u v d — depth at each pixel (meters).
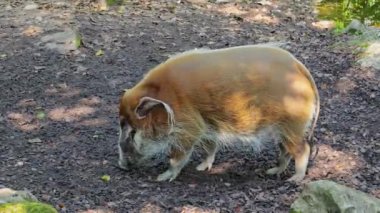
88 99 10.86
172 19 15.10
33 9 15.27
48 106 10.59
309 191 6.83
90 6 15.77
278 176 8.52
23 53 12.66
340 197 6.59
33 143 9.34
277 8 16.36
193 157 9.10
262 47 8.14
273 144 9.34
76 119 10.16
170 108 7.92
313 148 9.04
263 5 16.48
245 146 9.07
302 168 8.22
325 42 13.62
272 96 7.89
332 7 16.50
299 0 17.14
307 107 7.97
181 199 7.71
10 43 13.09
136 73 11.96
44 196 7.71
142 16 15.25
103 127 9.89
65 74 11.84
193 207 7.48
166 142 8.20
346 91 11.08
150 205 7.54
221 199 7.70
